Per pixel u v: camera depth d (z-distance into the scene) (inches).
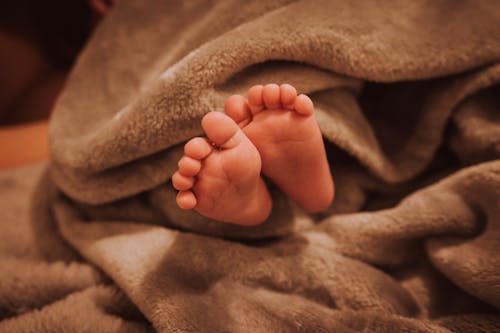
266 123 11.1
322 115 12.4
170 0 15.5
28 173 19.3
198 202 11.1
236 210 11.5
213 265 12.5
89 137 13.4
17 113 28.1
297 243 13.1
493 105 13.5
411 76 12.9
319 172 11.9
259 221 12.3
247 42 11.9
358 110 13.5
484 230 12.3
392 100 14.6
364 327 11.5
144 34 15.3
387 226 12.8
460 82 13.3
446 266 12.3
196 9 15.0
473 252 12.0
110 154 12.5
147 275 12.3
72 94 14.9
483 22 12.9
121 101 14.3
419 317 12.4
